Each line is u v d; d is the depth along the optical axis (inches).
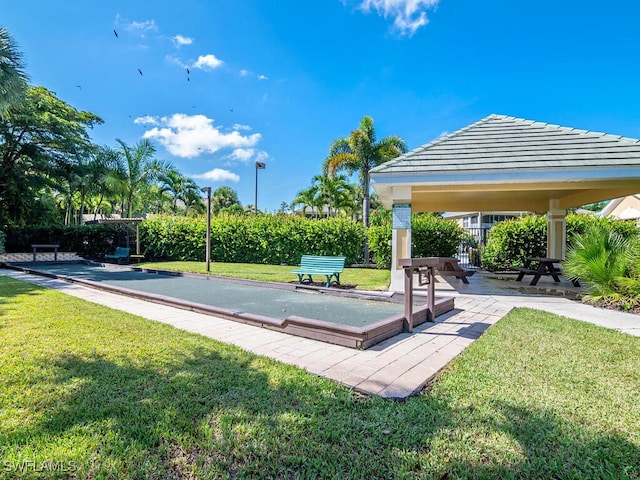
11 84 485.1
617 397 111.3
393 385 121.7
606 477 75.1
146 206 1317.7
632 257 267.3
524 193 438.3
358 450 84.7
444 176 320.5
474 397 111.4
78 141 868.0
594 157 306.3
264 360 144.3
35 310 237.9
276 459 81.4
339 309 271.9
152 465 78.6
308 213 1381.6
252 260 679.7
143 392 112.9
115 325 199.0
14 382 119.3
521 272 410.3
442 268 392.2
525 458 81.4
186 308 254.2
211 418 97.7
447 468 78.2
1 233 674.8
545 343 169.5
